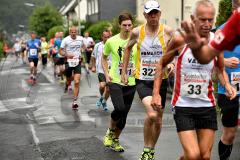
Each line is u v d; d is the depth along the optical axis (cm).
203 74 1110
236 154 1575
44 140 1859
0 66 6638
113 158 1564
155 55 1415
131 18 1659
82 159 1561
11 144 1802
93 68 2856
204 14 992
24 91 3594
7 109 2692
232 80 1333
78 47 2964
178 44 1058
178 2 6612
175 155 1597
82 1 14312
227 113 1340
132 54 1617
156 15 1392
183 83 1117
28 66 6681
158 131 1427
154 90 1134
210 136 1118
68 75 3422
